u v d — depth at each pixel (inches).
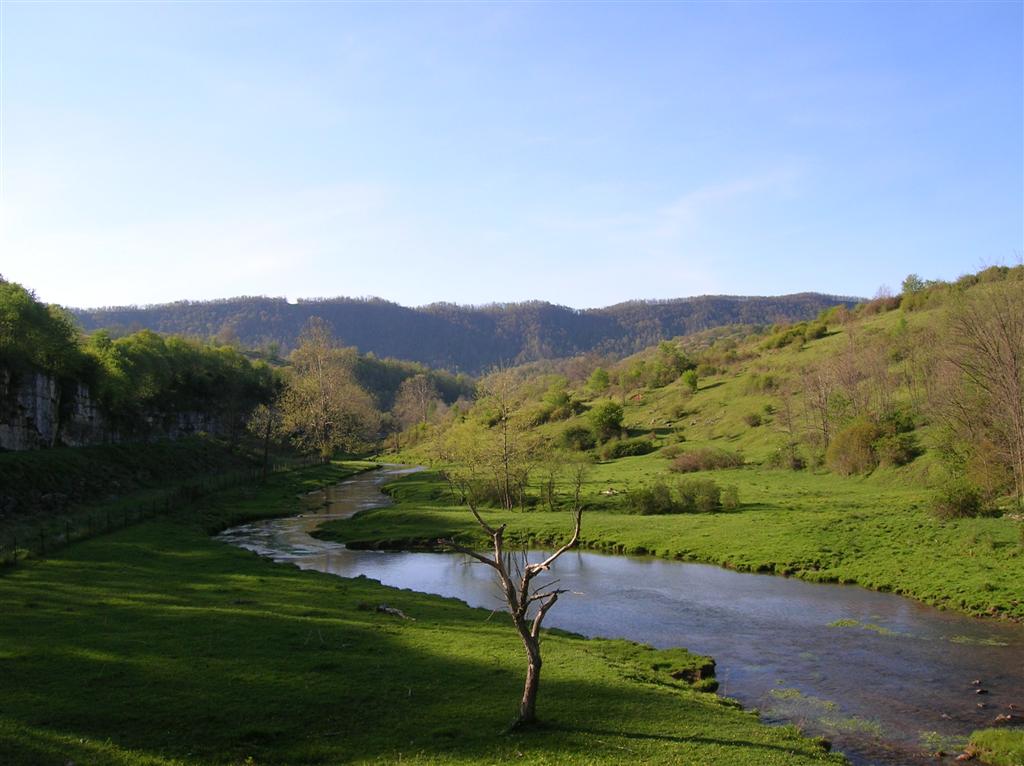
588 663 890.7
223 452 4365.2
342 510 2812.5
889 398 3152.1
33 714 642.2
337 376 5344.5
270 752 592.1
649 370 5989.2
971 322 2281.0
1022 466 1875.0
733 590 1423.5
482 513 2476.6
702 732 673.6
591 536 1995.6
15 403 2581.2
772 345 5659.5
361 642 933.2
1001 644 1046.4
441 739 627.8
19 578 1289.4
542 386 7298.2
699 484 2410.2
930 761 683.4
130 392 3794.3
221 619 1025.5
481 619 1132.5
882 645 1053.2
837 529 1797.5
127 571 1411.2
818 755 646.5
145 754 574.6
